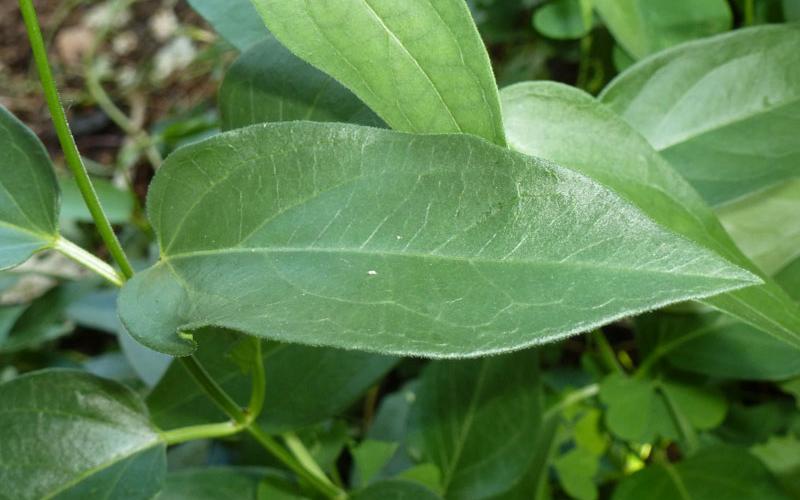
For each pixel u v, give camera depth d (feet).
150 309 0.51
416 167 0.48
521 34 1.24
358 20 0.50
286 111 0.65
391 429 1.04
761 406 1.01
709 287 0.41
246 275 0.50
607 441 0.98
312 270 0.48
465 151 0.47
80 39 2.47
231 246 0.51
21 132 0.61
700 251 0.42
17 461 0.65
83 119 2.31
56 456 0.66
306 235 0.49
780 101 0.72
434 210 0.47
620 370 1.02
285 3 0.51
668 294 0.41
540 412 0.86
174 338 0.49
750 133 0.72
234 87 0.67
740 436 0.99
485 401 0.89
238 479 0.81
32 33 0.52
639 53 0.84
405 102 0.51
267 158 0.51
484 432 0.88
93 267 0.62
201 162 0.52
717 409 0.93
